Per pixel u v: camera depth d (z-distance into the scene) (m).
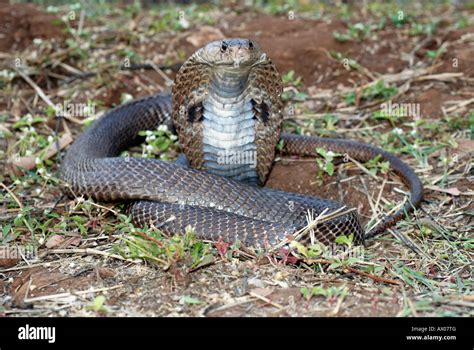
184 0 1.62
